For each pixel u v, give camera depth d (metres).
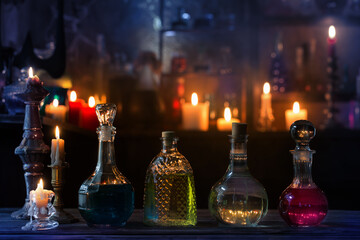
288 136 2.56
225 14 3.10
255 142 2.63
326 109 3.04
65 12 3.05
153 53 3.08
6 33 2.36
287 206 0.94
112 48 3.10
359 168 2.63
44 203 0.95
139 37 3.10
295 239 0.84
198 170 2.63
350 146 2.64
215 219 0.99
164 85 3.04
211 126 2.85
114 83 2.98
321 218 0.95
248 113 3.01
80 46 3.05
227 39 3.08
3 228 0.94
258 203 0.93
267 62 3.10
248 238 0.84
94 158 2.38
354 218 1.08
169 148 0.97
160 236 0.85
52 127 1.44
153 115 2.90
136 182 2.66
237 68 3.06
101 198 0.91
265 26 3.09
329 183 2.65
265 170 2.62
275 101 3.00
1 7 2.29
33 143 1.11
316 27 3.09
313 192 0.95
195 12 3.11
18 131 1.52
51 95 1.63
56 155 1.05
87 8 3.09
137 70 3.07
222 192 0.94
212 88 3.01
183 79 2.97
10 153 1.58
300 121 0.98
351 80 3.07
